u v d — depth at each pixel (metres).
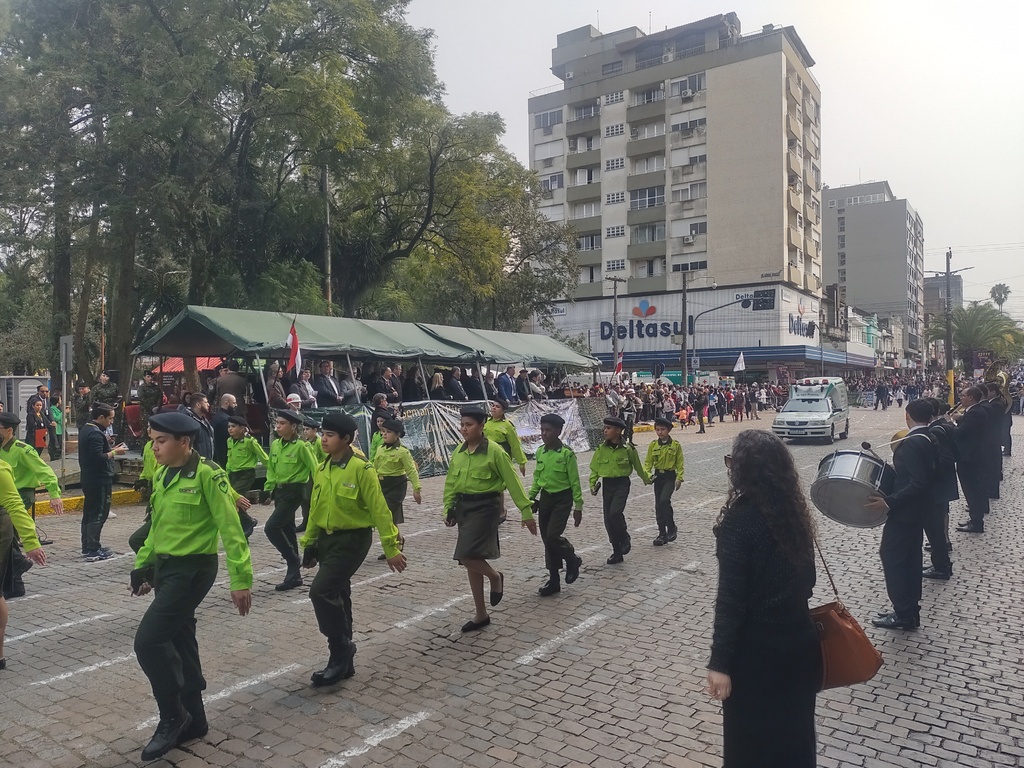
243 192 22.20
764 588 2.87
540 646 5.66
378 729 4.31
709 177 50.59
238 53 19.62
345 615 5.04
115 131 17.80
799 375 56.12
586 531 10.11
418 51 24.25
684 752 4.04
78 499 11.87
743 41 49.28
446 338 19.17
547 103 57.97
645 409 31.33
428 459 15.84
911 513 5.93
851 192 98.12
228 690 4.86
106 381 16.98
